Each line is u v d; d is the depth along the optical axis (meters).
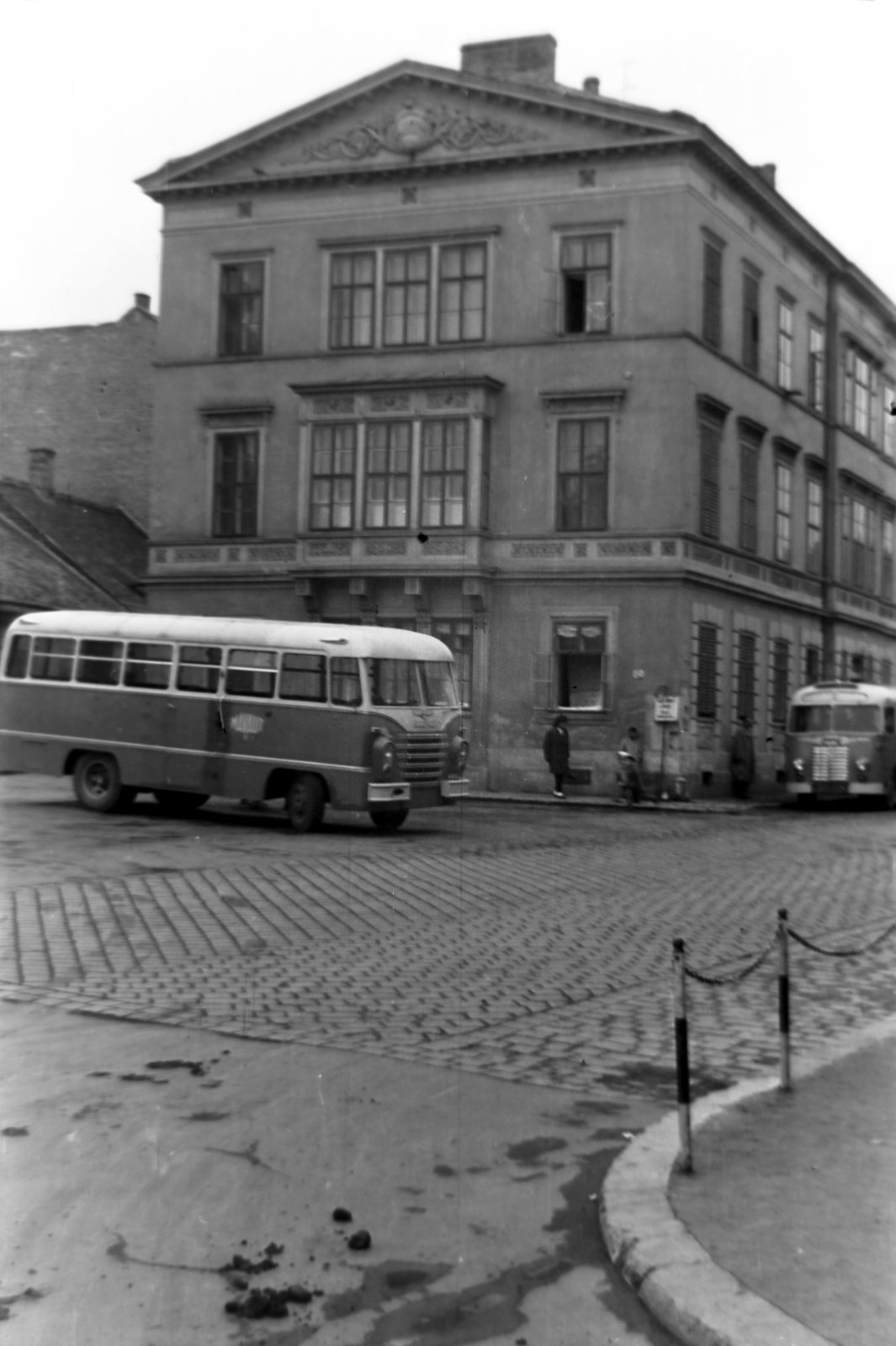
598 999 9.94
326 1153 6.32
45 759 23.73
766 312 34.56
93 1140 6.46
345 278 29.69
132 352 46.44
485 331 28.00
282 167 30.50
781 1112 6.68
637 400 26.80
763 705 33.38
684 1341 4.52
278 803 25.34
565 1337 4.59
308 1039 8.51
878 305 42.09
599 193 27.83
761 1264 4.81
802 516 37.09
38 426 46.97
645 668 25.48
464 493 25.94
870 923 14.07
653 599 25.53
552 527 25.52
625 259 27.75
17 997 9.60
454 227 28.72
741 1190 5.54
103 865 16.61
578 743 25.52
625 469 26.36
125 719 22.97
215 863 17.12
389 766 21.20
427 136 29.14
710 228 29.84
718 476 30.30
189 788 22.33
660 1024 9.13
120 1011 9.18
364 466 26.84
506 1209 5.68
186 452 30.61
